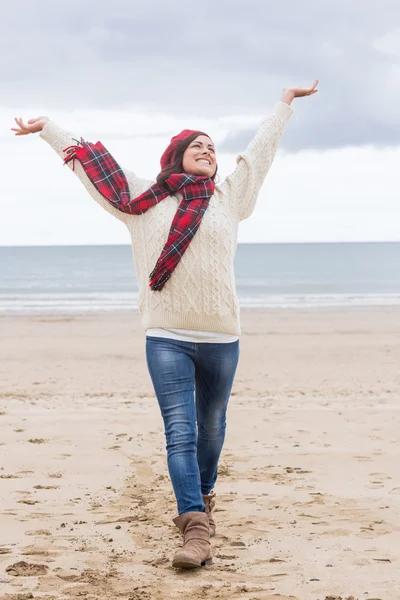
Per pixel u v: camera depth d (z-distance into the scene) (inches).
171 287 135.9
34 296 1461.6
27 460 232.5
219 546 148.3
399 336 752.3
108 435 276.5
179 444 136.3
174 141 143.4
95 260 4362.7
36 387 431.2
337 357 590.2
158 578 129.0
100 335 755.4
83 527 162.6
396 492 192.9
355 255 5068.9
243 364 546.6
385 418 317.1
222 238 136.9
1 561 138.6
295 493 192.5
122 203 138.8
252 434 280.4
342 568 134.6
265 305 1218.6
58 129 148.3
